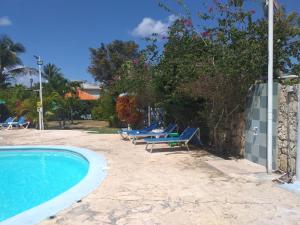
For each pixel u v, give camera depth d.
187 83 12.64
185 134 14.41
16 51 45.94
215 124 13.55
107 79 50.09
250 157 11.38
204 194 7.59
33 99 28.52
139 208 6.70
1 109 33.50
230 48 11.75
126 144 16.52
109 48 50.84
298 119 8.41
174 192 7.79
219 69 11.15
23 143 18.16
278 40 11.63
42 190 10.34
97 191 7.94
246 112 11.56
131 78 19.80
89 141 18.09
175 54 14.27
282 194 7.51
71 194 7.62
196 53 13.45
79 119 43.78
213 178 9.05
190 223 5.89
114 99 28.12
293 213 6.31
